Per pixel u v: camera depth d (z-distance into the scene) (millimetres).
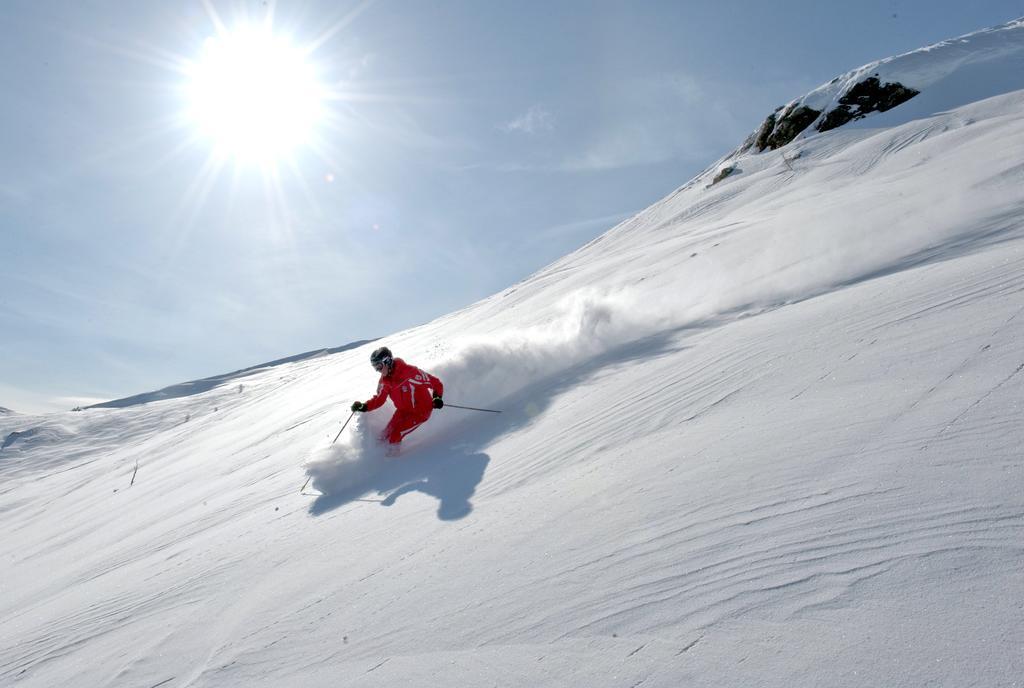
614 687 1564
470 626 2146
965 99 24953
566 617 1966
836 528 1852
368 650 2264
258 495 6047
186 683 2553
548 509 2924
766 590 1706
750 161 29453
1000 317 2965
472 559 2686
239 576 3682
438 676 1919
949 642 1316
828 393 2928
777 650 1477
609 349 6430
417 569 2812
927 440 2123
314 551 3637
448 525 3270
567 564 2301
